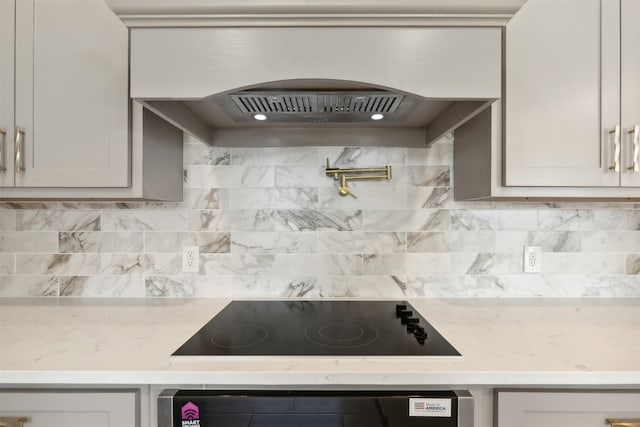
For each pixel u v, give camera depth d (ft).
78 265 4.48
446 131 3.77
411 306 4.08
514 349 2.75
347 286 4.49
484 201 4.36
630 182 3.35
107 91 3.38
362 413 2.35
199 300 4.37
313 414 2.35
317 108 3.70
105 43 3.37
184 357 2.58
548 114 3.34
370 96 3.33
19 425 2.44
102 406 2.43
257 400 2.35
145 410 2.48
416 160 4.47
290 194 4.48
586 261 4.45
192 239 4.49
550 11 3.32
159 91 2.83
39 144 3.40
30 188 3.44
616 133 3.33
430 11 2.77
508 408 2.44
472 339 2.98
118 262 4.48
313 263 4.49
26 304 4.17
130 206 4.48
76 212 4.47
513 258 4.47
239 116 3.97
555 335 3.09
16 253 4.47
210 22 2.82
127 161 3.41
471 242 4.47
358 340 2.98
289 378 2.37
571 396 2.44
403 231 4.48
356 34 2.82
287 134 4.43
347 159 4.48
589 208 4.45
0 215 4.45
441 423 2.36
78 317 3.65
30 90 3.40
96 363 2.50
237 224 4.49
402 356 2.61
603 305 4.12
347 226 4.48
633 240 4.44
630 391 2.45
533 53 3.32
